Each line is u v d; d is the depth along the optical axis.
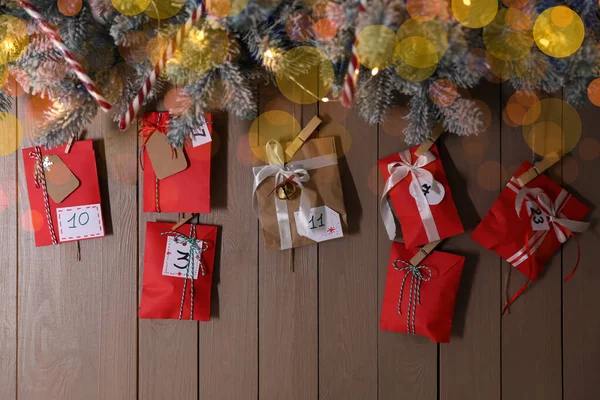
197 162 1.12
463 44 0.90
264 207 1.12
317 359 1.16
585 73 0.96
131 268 1.17
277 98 1.15
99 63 1.00
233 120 1.16
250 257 1.16
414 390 1.15
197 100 0.99
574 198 1.12
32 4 0.91
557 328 1.15
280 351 1.17
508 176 1.14
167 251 1.13
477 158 1.14
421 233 1.09
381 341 1.15
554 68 0.97
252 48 0.97
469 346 1.15
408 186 1.10
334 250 1.16
